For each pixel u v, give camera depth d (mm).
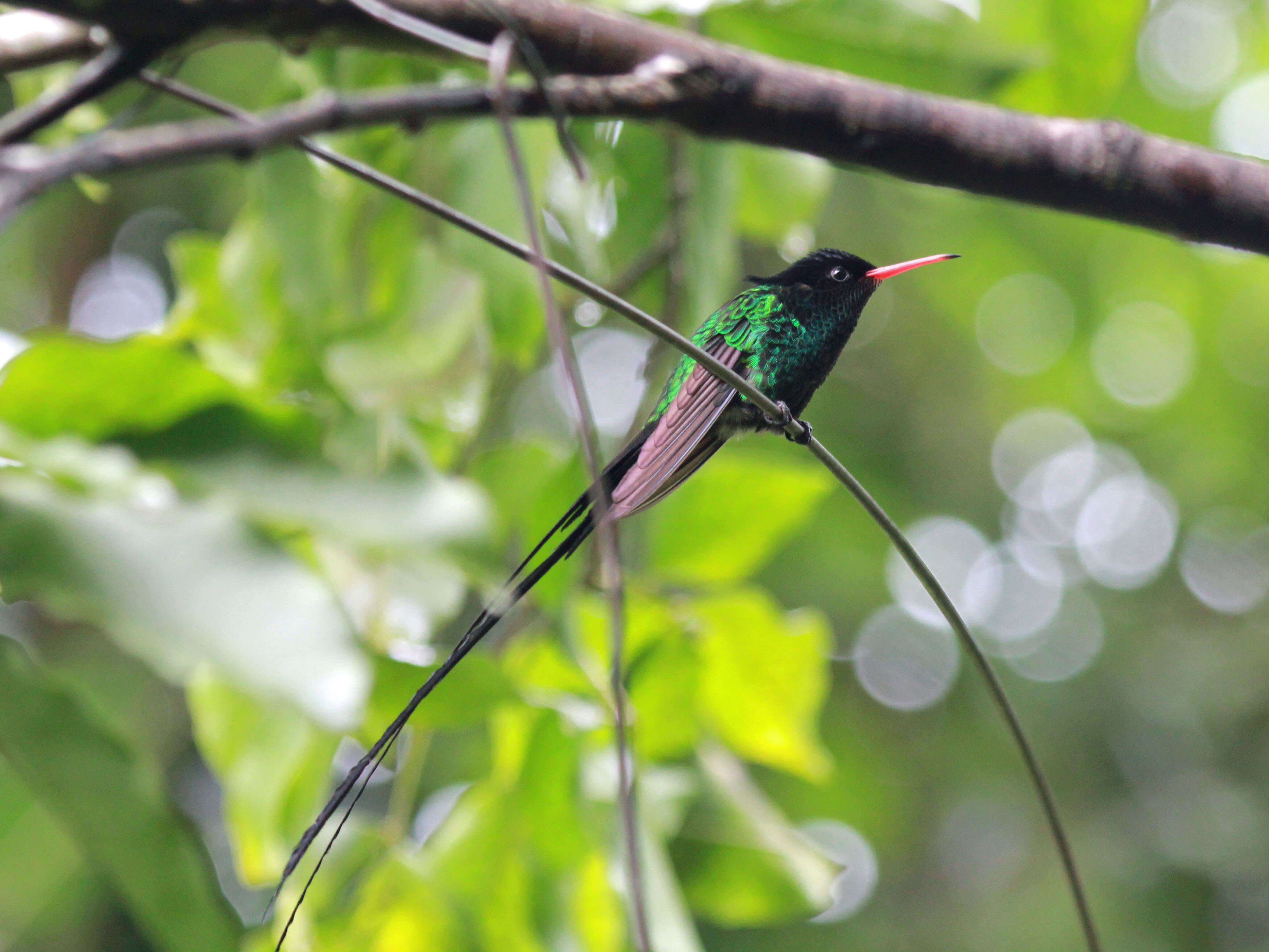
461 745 9953
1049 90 6859
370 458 4977
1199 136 12547
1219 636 16000
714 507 5637
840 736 13742
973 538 15477
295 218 5453
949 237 13227
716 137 4906
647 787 5172
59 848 7480
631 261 6949
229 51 9758
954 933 13734
